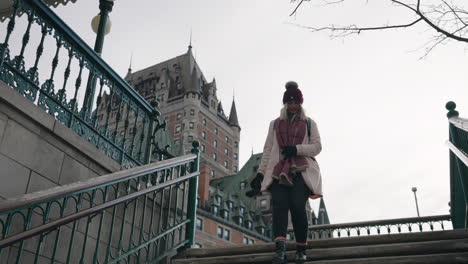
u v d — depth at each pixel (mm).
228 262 4375
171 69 106375
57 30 4105
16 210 2574
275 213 3689
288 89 4160
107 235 4309
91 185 3287
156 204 5102
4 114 3275
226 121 104562
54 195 2871
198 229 54750
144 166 4211
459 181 6320
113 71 4879
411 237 4465
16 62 3592
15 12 3609
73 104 4266
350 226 8664
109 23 7000
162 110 94375
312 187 3691
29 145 3488
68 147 3971
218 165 92875
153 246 4871
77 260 3863
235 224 61094
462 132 5492
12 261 3195
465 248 3975
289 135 3959
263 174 3990
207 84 101562
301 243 3713
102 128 4727
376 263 3854
